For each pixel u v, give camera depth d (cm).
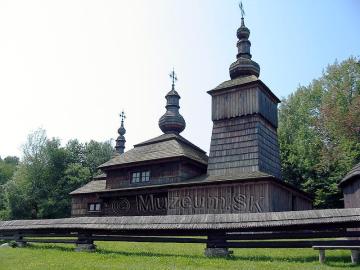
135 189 2897
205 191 2566
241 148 2672
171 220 1666
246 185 2423
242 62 3000
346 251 1622
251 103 2722
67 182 5238
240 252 1648
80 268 1257
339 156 3688
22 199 4853
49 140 5434
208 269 1211
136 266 1293
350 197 2245
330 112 3981
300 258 1455
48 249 1881
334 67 4456
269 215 1516
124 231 1780
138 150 3253
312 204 3509
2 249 1923
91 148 6203
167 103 3541
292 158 4072
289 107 4738
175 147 2980
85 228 1814
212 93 2919
